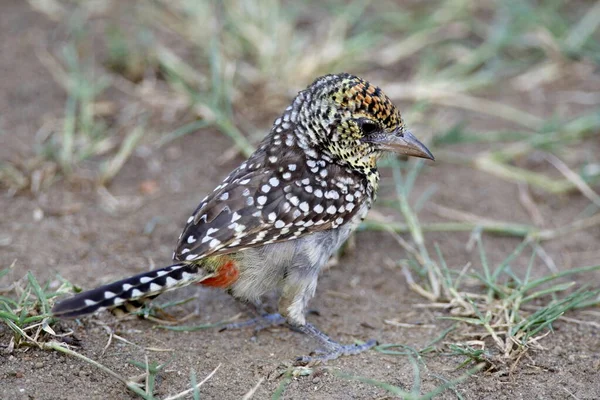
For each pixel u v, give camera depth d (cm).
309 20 1581
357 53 1448
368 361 884
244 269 862
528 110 1384
